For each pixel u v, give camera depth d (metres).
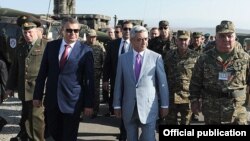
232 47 4.53
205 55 4.72
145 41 4.78
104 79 6.95
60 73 4.85
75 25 4.86
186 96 5.77
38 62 5.95
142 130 4.80
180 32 5.70
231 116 4.58
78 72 4.87
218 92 4.61
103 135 7.49
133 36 4.78
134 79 4.77
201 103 4.85
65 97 4.84
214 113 4.65
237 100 4.57
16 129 7.68
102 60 8.88
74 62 4.83
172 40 6.98
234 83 4.57
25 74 5.89
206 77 4.68
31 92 5.91
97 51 8.84
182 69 5.73
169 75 5.82
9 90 6.21
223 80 4.57
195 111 4.86
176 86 5.76
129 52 4.88
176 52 5.81
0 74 6.68
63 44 4.93
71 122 4.88
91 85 4.87
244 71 4.57
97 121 8.74
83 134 7.54
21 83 5.98
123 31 6.65
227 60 4.56
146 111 4.73
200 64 4.75
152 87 4.77
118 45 6.76
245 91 4.64
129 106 4.80
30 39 5.96
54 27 12.67
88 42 8.84
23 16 6.08
